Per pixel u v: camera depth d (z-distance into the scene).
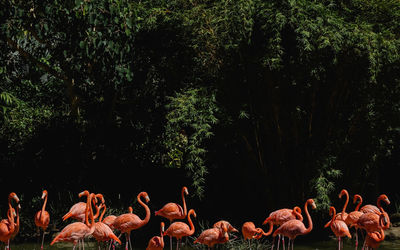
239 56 10.76
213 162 12.02
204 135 10.55
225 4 10.23
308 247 10.38
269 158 11.63
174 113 10.46
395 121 11.45
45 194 9.90
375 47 9.90
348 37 9.88
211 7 10.87
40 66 13.31
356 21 10.34
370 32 9.94
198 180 10.49
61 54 12.28
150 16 11.44
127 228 9.33
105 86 13.09
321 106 11.32
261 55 10.27
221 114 10.84
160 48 12.23
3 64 11.88
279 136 11.27
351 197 11.94
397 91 11.27
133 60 12.32
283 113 11.27
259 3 10.26
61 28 11.57
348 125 11.44
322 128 11.36
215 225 9.42
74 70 12.80
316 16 10.01
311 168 11.17
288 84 10.81
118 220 9.37
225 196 13.31
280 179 11.56
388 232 11.03
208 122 10.80
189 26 10.65
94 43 11.15
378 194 12.91
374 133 11.44
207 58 10.72
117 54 11.67
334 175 10.99
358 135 11.48
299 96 10.99
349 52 10.30
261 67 10.61
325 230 11.65
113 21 11.53
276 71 10.66
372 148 11.61
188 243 10.95
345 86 11.15
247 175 12.05
